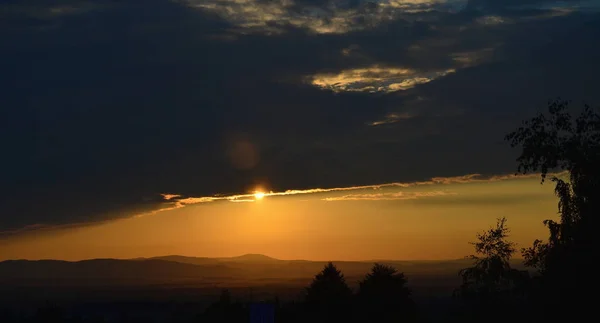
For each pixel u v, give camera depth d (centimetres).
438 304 8869
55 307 9956
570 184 3023
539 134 3027
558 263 2964
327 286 6981
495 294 3578
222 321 7319
